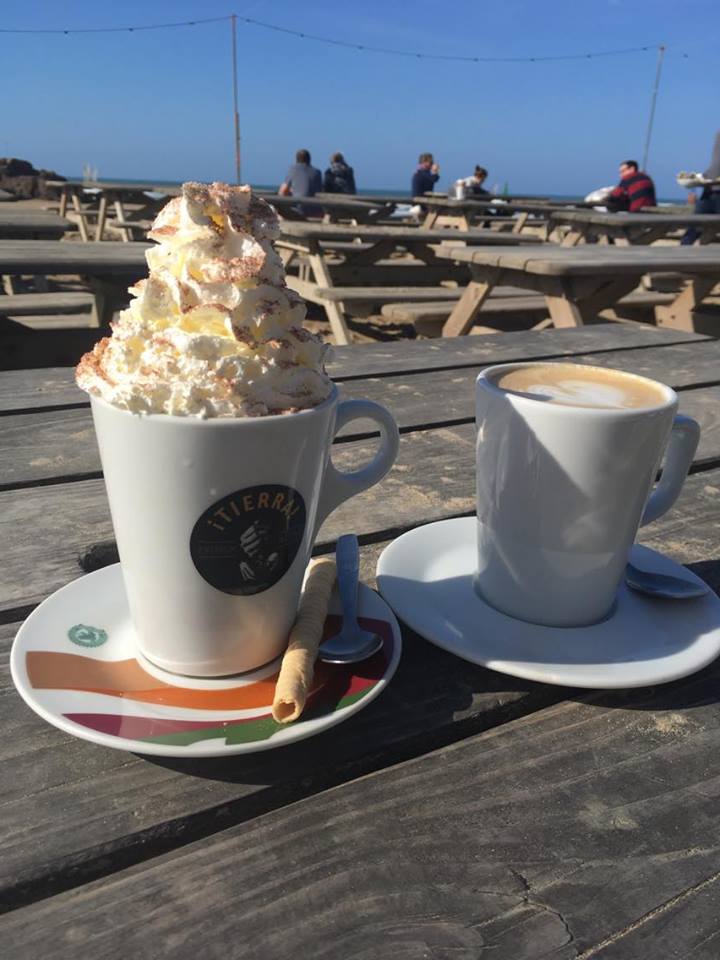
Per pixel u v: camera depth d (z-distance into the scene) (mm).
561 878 375
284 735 429
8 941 329
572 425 517
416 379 1243
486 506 586
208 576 468
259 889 360
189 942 333
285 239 4395
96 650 514
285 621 517
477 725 498
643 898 366
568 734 479
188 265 479
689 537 768
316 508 520
